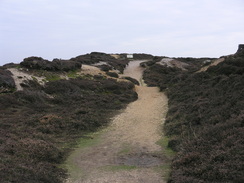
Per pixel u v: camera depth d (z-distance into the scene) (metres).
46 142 10.61
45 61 28.02
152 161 9.45
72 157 10.03
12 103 16.86
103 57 54.75
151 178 7.90
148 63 49.91
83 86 23.77
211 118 11.30
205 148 8.46
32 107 17.02
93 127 14.56
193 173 7.33
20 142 9.91
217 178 6.61
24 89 19.47
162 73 41.78
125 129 14.34
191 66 48.97
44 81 22.70
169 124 13.98
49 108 17.42
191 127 11.91
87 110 17.02
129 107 20.12
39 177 7.24
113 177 8.06
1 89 18.25
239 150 7.27
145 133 13.45
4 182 6.27
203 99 15.32
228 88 14.73
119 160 9.65
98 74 31.39
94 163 9.36
